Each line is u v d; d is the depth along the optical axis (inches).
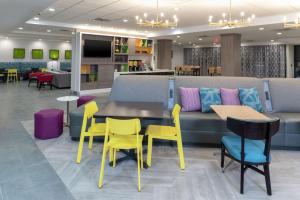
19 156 144.3
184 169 129.9
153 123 163.2
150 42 514.0
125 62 474.3
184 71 738.8
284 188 110.7
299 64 671.1
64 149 156.7
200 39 566.6
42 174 122.0
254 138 103.2
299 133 154.9
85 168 129.6
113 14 322.0
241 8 285.1
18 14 263.7
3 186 110.0
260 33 454.9
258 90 186.2
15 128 203.0
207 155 150.2
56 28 409.1
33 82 590.9
